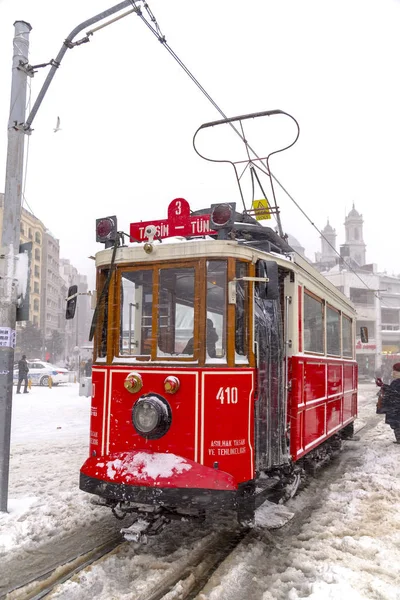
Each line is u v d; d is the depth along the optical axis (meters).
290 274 6.02
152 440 4.64
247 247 4.93
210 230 4.98
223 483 4.30
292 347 5.91
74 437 10.87
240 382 4.71
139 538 4.22
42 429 11.98
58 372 26.58
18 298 6.00
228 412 4.59
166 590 3.84
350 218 97.50
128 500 4.32
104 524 5.27
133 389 4.73
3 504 5.57
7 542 4.75
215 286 4.80
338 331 8.95
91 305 5.31
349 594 3.65
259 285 4.86
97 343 5.19
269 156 7.80
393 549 4.57
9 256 5.96
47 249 72.69
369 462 8.48
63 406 16.30
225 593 3.83
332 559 4.35
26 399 18.30
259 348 5.27
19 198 6.10
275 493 5.71
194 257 4.80
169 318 4.87
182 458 4.46
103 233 5.38
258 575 4.18
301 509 5.97
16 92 6.14
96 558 4.44
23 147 6.19
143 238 5.36
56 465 8.05
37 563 4.36
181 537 4.91
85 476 4.62
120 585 3.92
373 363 50.34
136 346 5.05
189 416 4.55
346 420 9.44
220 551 4.63
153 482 4.27
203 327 4.69
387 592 3.70
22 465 8.05
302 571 4.20
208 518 5.45
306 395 6.27
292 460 5.72
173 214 5.21
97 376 5.05
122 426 4.80
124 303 5.11
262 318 5.43
